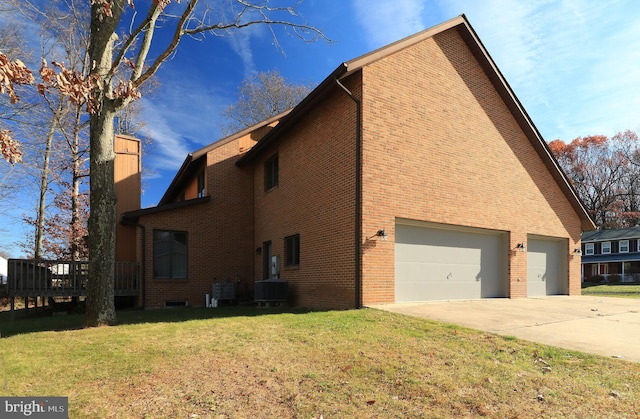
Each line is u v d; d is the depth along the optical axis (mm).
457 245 11883
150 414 3580
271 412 3635
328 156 10938
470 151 12227
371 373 4562
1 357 5070
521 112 13562
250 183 16250
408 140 10602
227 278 15195
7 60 2730
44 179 20031
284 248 13273
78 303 14500
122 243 14766
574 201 15633
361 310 8695
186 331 6977
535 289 14461
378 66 10188
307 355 5285
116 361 5176
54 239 20250
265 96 33906
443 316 8023
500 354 5273
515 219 13383
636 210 49969
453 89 12008
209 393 4074
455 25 12016
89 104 3689
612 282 42656
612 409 3668
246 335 6477
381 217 9797
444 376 4438
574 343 5906
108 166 8680
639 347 5711
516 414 3555
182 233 14719
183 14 7680
